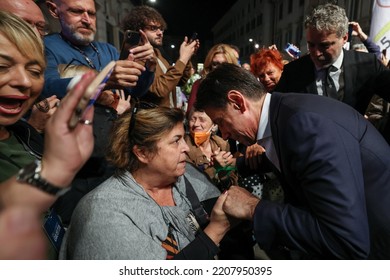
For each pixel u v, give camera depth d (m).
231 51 2.37
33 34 0.75
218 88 0.91
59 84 1.21
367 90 1.59
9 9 1.25
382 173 0.84
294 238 0.81
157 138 0.97
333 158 0.74
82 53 1.63
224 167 1.49
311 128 0.77
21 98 0.76
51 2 1.58
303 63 1.78
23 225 0.36
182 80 2.59
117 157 1.03
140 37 1.37
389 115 1.71
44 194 0.39
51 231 0.90
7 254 0.34
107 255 0.84
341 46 1.52
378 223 0.87
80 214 0.92
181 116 1.02
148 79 1.54
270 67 2.18
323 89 1.67
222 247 1.27
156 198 1.09
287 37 18.47
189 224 1.10
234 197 0.94
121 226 0.88
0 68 0.70
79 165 0.42
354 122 0.85
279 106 0.88
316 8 1.53
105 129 1.27
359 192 0.76
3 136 0.84
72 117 0.39
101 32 12.25
